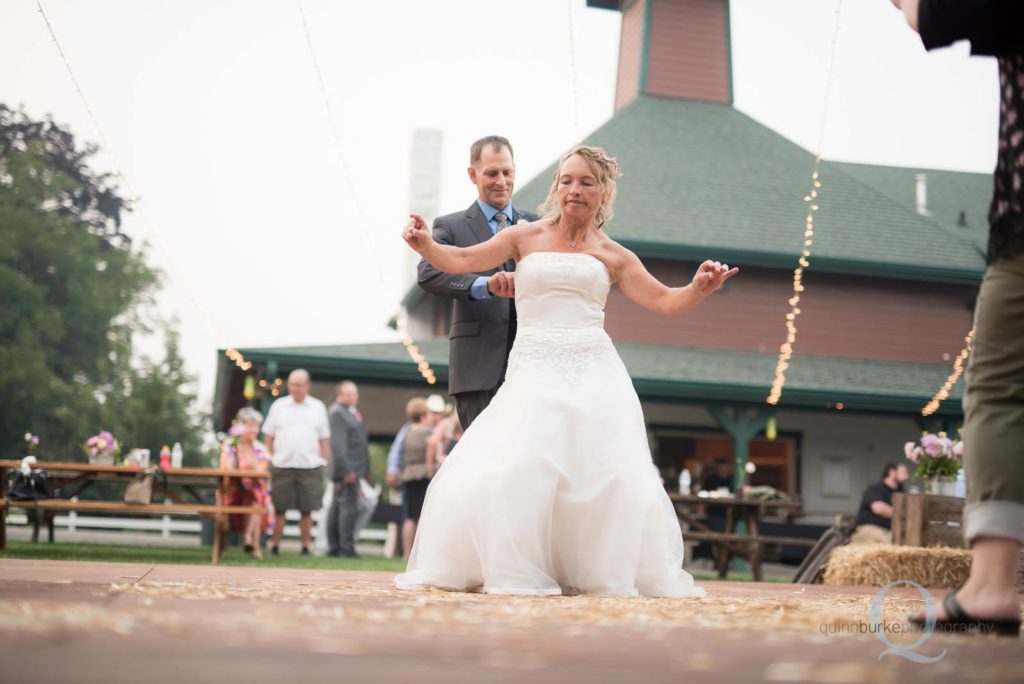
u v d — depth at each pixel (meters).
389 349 20.19
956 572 8.84
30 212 42.34
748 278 22.67
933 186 30.05
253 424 11.56
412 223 4.74
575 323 4.69
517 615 2.62
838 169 25.53
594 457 4.48
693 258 22.09
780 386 19.62
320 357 19.23
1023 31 2.55
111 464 10.27
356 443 13.55
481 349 5.52
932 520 9.62
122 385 42.78
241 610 2.42
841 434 22.66
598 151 4.90
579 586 4.41
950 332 23.31
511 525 4.30
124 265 43.81
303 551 12.88
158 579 3.93
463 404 5.58
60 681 1.26
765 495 13.15
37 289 39.75
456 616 2.48
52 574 4.04
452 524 4.41
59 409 38.62
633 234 22.02
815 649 2.00
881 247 23.09
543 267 4.69
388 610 2.59
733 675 1.55
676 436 22.70
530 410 4.49
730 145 25.55
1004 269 2.58
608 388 4.62
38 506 10.04
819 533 15.92
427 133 31.73
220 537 10.21
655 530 4.46
